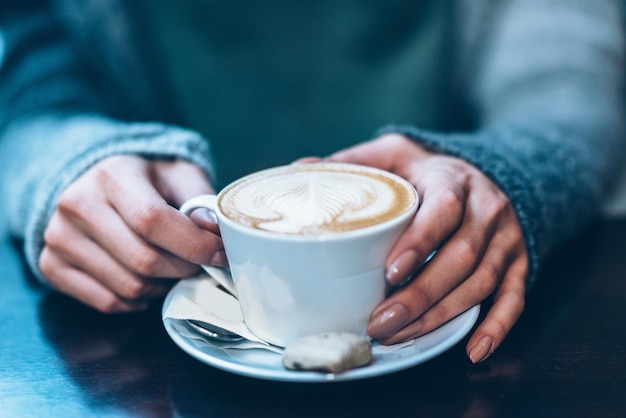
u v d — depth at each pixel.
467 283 0.40
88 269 0.45
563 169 0.53
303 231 0.35
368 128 0.89
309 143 0.89
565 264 0.50
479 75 0.85
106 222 0.43
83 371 0.40
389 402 0.36
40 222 0.48
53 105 0.71
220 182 0.79
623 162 0.65
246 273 0.37
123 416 0.36
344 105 0.88
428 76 0.86
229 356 0.38
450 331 0.38
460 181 0.44
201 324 0.40
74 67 0.81
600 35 0.75
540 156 0.53
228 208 0.38
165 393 0.38
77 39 0.85
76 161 0.49
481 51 0.87
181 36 0.84
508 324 0.40
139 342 0.43
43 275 0.49
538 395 0.36
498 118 0.70
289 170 0.44
